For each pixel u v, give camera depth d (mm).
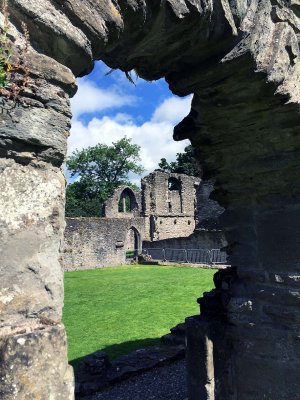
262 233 4906
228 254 5340
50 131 2148
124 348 8070
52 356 1972
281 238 4719
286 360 4566
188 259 24094
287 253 4656
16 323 1938
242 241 5137
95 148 52750
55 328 2016
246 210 5086
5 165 2004
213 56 3746
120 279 17812
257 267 4953
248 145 4637
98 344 8375
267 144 4516
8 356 1835
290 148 4414
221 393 5020
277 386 4648
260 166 4664
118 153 53188
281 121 4215
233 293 5148
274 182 4668
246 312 4922
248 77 3777
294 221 4613
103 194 51688
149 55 3506
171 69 3904
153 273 19281
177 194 37531
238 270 5148
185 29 3182
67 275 20766
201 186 30594
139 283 16016
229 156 4867
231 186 5090
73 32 2303
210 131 4684
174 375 6781
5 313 1909
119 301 12578
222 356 5062
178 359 7465
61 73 2209
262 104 4098
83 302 12742
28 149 2084
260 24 3734
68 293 14633
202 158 5082
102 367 6508
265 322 4750
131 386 6449
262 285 4859
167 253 25516
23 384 1859
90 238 24562
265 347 4754
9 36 2033
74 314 11125
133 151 53344
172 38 3262
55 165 2221
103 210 35344
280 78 3855
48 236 2127
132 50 3129
